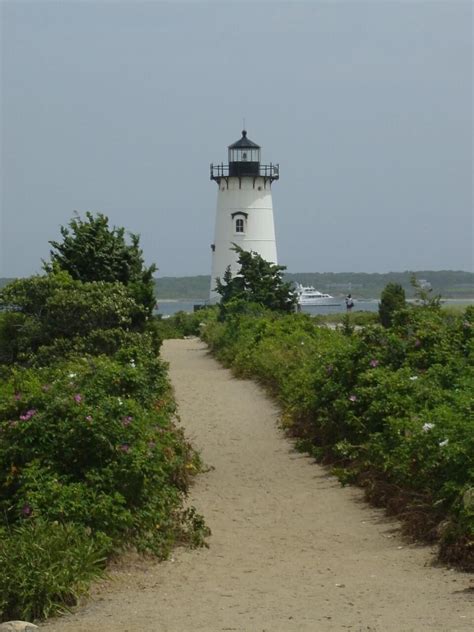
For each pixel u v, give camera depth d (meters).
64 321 28.00
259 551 14.85
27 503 13.39
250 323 45.78
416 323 24.52
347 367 23.12
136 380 18.81
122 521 13.77
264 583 12.84
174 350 54.12
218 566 13.94
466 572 12.77
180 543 15.20
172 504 15.80
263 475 20.95
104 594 12.43
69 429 14.40
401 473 16.86
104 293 29.06
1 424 14.56
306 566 13.76
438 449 15.25
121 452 14.43
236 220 80.50
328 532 16.00
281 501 18.48
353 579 12.84
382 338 23.78
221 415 29.17
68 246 34.62
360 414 21.31
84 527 13.34
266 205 81.06
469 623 10.27
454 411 16.69
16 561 11.86
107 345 27.25
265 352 36.84
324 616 10.91
